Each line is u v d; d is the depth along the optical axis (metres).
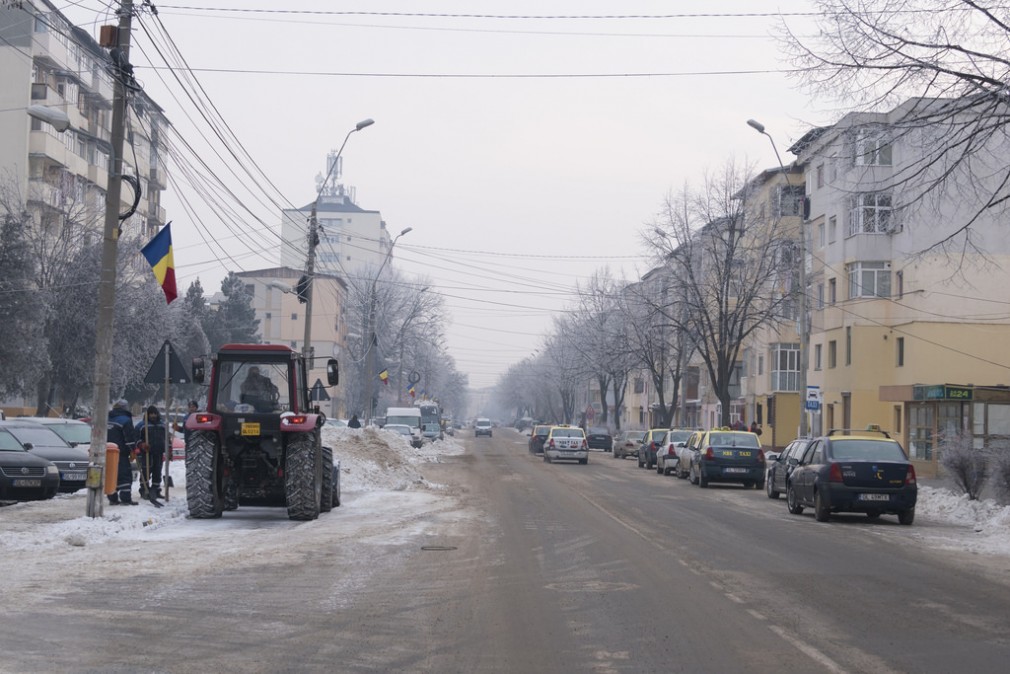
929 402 38.59
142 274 53.19
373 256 144.12
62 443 25.17
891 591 11.80
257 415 19.30
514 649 8.49
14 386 39.22
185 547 14.95
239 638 8.79
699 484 32.94
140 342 48.03
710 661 8.10
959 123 17.73
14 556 13.67
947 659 8.27
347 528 17.95
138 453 21.06
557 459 54.69
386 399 103.19
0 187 44.47
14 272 38.56
